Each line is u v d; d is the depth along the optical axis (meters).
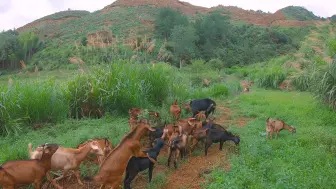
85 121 10.73
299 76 20.20
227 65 53.28
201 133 7.99
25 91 10.57
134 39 15.84
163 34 55.22
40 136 9.38
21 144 8.42
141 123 6.18
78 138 8.46
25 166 5.62
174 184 6.58
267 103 14.96
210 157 7.94
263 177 6.61
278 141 8.74
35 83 11.35
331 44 15.23
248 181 6.27
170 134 8.15
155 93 12.62
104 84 11.55
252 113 12.38
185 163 7.60
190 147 8.07
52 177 6.67
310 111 12.38
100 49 13.95
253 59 56.09
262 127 10.46
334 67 12.19
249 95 17.67
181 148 7.34
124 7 83.12
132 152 5.95
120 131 9.20
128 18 69.00
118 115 11.51
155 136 8.30
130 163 6.03
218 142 8.72
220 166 7.28
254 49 58.72
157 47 42.03
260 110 13.08
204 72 32.94
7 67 41.09
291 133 9.51
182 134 7.38
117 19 68.19
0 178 5.45
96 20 70.38
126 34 47.97
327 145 8.45
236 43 62.44
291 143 8.71
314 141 8.75
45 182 6.48
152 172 7.05
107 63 12.61
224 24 62.19
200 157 7.98
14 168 5.56
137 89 11.71
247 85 21.84
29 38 46.00
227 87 18.77
